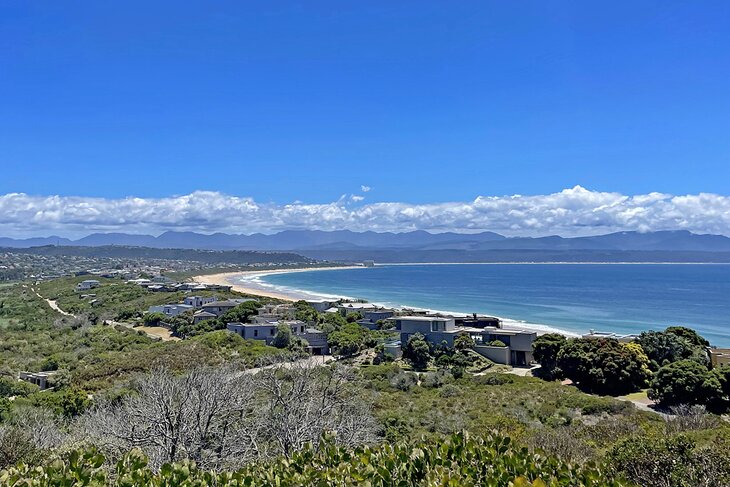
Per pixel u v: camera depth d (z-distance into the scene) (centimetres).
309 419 1850
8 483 705
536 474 689
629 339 6581
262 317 9281
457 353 7250
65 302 13412
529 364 7238
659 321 12550
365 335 8431
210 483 767
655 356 6084
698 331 11012
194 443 1667
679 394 4744
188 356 6122
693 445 1420
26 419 2600
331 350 8019
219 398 1847
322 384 2273
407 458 742
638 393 5291
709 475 1228
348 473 714
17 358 7144
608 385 5453
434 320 8206
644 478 1273
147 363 5809
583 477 691
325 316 10206
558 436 2248
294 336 8075
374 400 4112
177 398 1845
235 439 1730
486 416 3897
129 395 2731
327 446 849
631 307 15675
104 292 14912
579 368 5688
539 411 4244
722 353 5941
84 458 780
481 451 745
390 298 18975
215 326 9300
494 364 7162
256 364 5556
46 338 8562
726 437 2008
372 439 1973
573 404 4503
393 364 6919
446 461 724
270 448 1723
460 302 17425
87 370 5816
